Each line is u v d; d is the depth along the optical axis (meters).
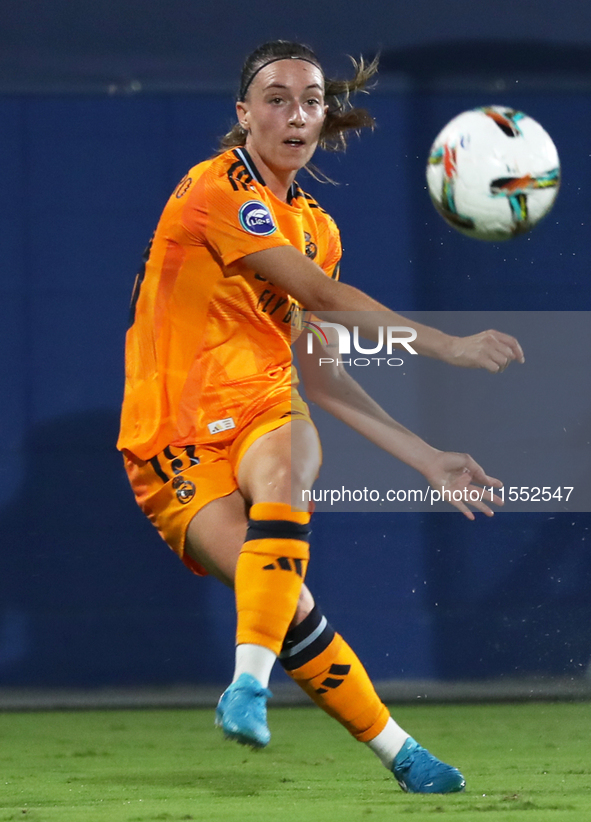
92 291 22.97
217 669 22.52
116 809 8.62
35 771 12.01
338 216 23.17
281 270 9.13
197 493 9.27
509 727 16.77
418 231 23.30
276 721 18.50
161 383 9.52
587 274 23.58
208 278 9.47
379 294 23.19
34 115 22.98
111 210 23.03
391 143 23.31
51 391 22.80
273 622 8.57
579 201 23.62
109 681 22.33
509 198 9.60
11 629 22.31
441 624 22.75
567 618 22.84
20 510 22.59
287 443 9.06
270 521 8.73
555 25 23.69
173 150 23.16
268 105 9.69
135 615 22.53
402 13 23.36
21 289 22.84
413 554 22.83
